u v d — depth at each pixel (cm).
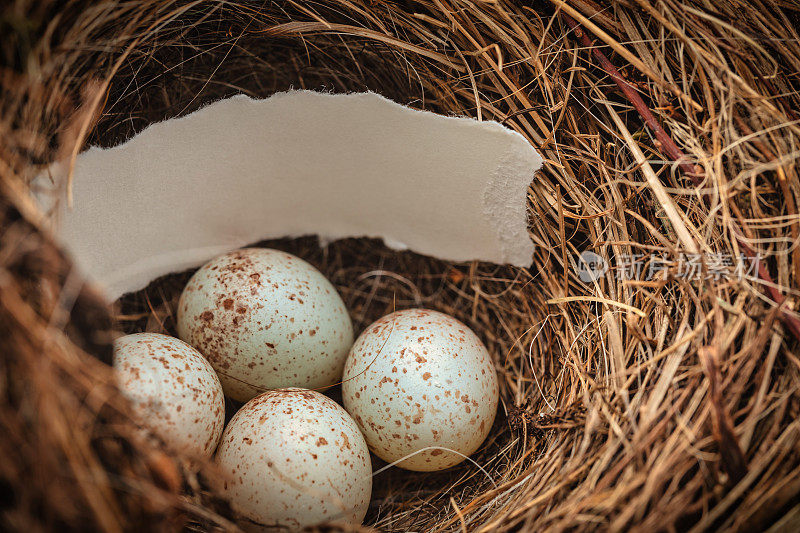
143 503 8
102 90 9
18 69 9
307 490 9
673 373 9
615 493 9
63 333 8
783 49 9
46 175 9
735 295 9
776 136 9
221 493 9
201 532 9
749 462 9
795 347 9
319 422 9
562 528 9
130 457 8
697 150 9
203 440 9
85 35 9
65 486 8
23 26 9
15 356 8
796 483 8
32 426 8
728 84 9
